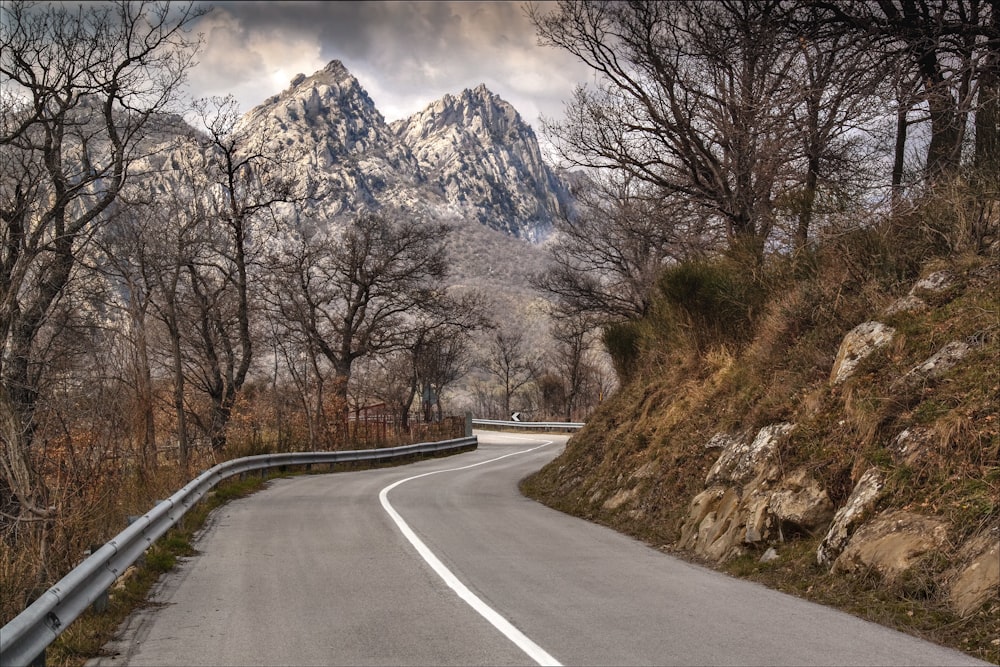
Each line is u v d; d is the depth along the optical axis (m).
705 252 24.45
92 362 25.41
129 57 24.28
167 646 7.07
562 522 15.95
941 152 14.84
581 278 38.06
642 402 19.78
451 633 7.33
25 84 21.89
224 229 37.22
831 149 18.25
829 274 15.39
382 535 13.81
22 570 10.20
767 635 7.14
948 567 7.86
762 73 17.58
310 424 37.06
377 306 55.78
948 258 13.09
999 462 8.54
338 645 6.97
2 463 15.16
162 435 36.38
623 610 8.20
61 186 23.09
